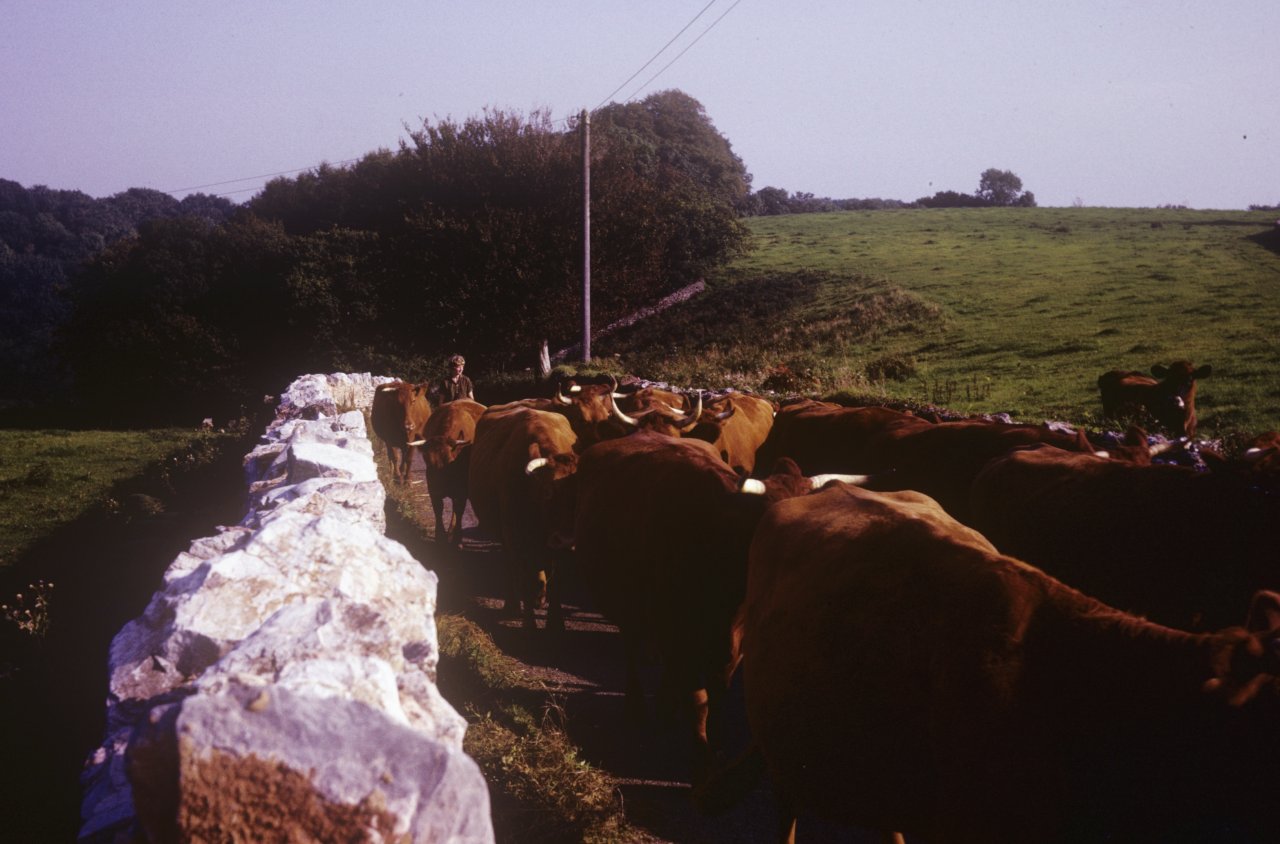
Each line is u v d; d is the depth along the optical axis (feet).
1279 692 9.02
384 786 6.45
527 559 27.14
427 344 138.62
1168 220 187.21
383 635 9.39
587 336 101.40
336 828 6.35
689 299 156.56
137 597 29.50
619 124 291.99
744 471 19.72
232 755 6.33
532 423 28.78
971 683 10.65
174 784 6.32
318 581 11.34
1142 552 17.28
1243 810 9.15
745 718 21.83
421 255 136.05
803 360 92.73
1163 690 9.65
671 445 21.72
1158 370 55.42
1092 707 10.04
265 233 158.61
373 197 165.07
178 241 157.89
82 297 161.99
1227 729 9.18
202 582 10.87
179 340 147.84
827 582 12.96
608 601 21.08
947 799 10.76
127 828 8.50
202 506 45.96
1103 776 9.84
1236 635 9.60
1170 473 17.70
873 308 117.19
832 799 12.55
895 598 12.02
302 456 24.48
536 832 15.19
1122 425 49.88
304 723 6.55
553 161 138.10
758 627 14.14
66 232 368.68
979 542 13.06
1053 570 18.63
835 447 29.99
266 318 148.56
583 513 22.45
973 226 202.39
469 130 144.87
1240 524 16.15
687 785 18.25
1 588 32.17
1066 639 10.47
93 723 19.72
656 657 24.66
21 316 298.56
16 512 48.29
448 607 29.30
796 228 226.99
